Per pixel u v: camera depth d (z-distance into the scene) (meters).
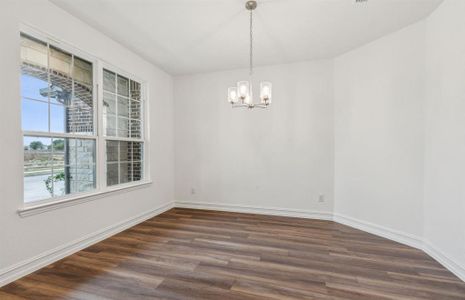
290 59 3.65
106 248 2.62
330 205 3.65
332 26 2.68
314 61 3.66
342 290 1.84
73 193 2.54
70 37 2.44
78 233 2.55
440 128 2.28
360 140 3.19
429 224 2.46
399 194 2.76
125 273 2.09
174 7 2.34
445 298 1.76
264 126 3.96
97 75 2.81
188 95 4.39
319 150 3.67
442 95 2.25
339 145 3.51
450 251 2.16
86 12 2.42
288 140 3.83
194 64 3.87
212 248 2.63
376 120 2.99
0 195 1.87
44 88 2.28
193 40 3.04
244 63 3.83
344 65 3.41
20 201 2.00
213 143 4.27
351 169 3.33
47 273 2.08
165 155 4.22
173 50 3.34
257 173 4.02
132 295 1.79
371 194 3.07
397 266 2.21
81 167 2.68
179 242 2.79
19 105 2.00
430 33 2.42
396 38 2.76
